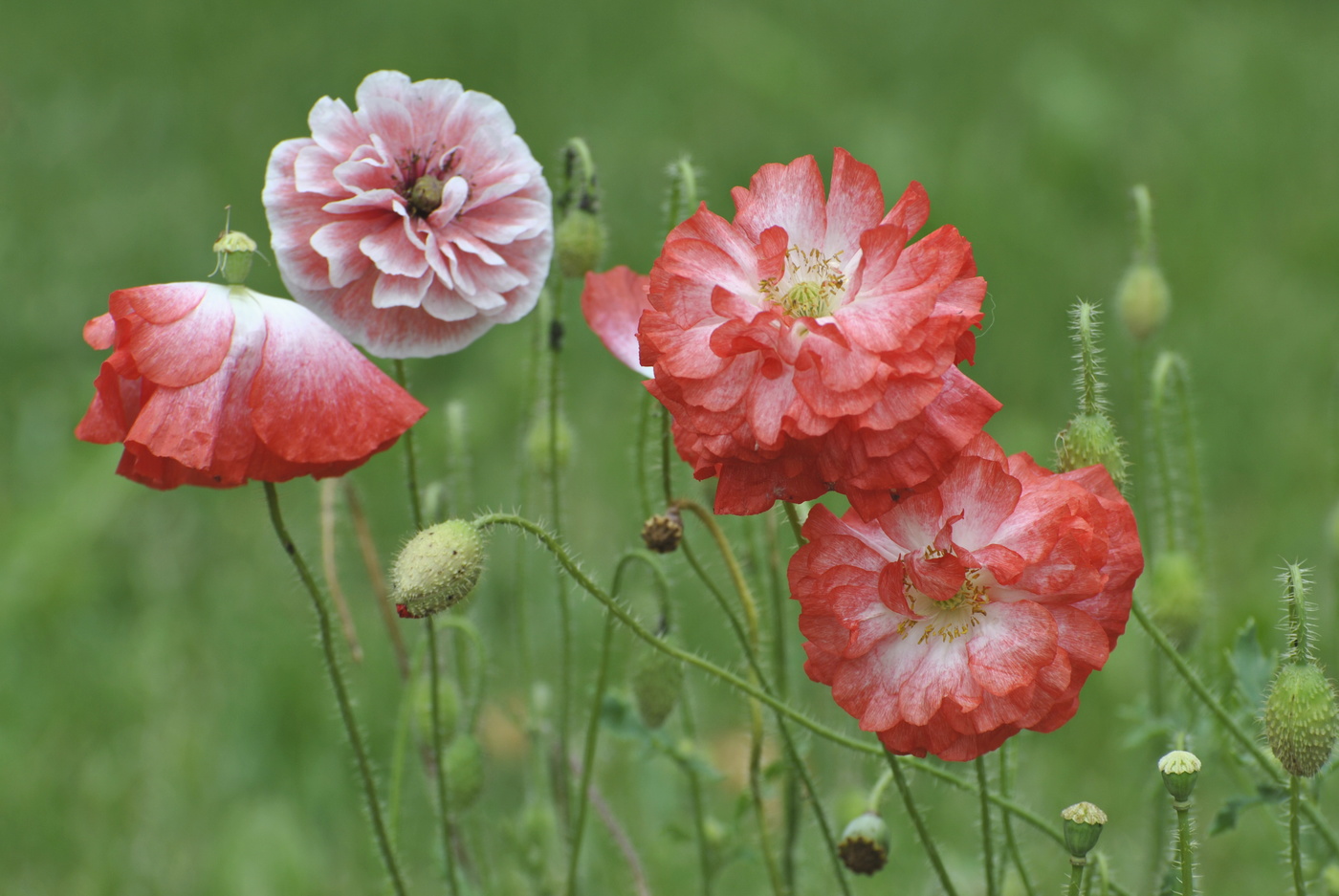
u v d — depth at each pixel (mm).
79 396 2107
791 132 2752
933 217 2531
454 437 1406
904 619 1229
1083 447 1270
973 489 1225
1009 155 2701
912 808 1275
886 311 1208
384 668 1686
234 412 1235
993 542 1227
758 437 1203
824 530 1234
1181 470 1956
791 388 1206
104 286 2305
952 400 1213
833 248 1239
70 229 2410
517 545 1423
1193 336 2268
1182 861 1237
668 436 1310
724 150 2699
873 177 1235
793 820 1377
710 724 1645
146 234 2410
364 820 1556
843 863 1347
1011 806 1290
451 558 1243
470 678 1425
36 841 1531
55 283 2293
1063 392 2162
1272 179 2662
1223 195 2617
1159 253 2451
